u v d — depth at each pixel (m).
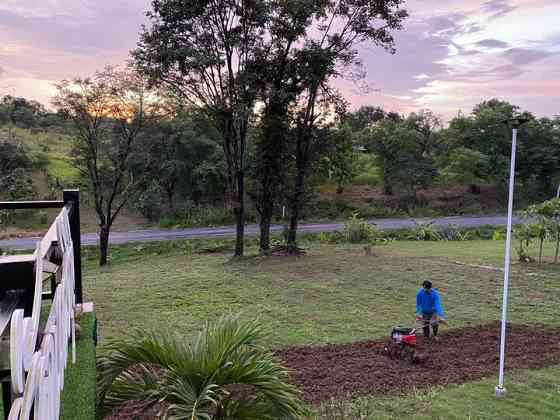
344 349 8.70
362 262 18.75
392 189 42.59
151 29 17.45
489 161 44.50
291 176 20.39
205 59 16.80
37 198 32.81
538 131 45.97
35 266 1.63
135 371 3.79
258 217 35.59
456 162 43.03
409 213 38.75
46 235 2.11
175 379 3.45
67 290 2.40
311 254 21.27
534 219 21.31
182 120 33.72
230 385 3.77
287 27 17.88
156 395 3.57
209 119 19.42
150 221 34.38
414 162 42.09
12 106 52.84
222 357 3.46
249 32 17.95
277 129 18.91
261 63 18.23
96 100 21.33
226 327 3.77
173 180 35.62
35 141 44.47
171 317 10.95
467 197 42.53
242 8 17.25
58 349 1.96
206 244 26.69
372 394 6.64
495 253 21.55
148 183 32.81
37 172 37.03
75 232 4.00
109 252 25.36
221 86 18.39
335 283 14.85
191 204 35.94
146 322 10.49
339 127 20.33
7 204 3.61
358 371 7.57
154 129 24.27
